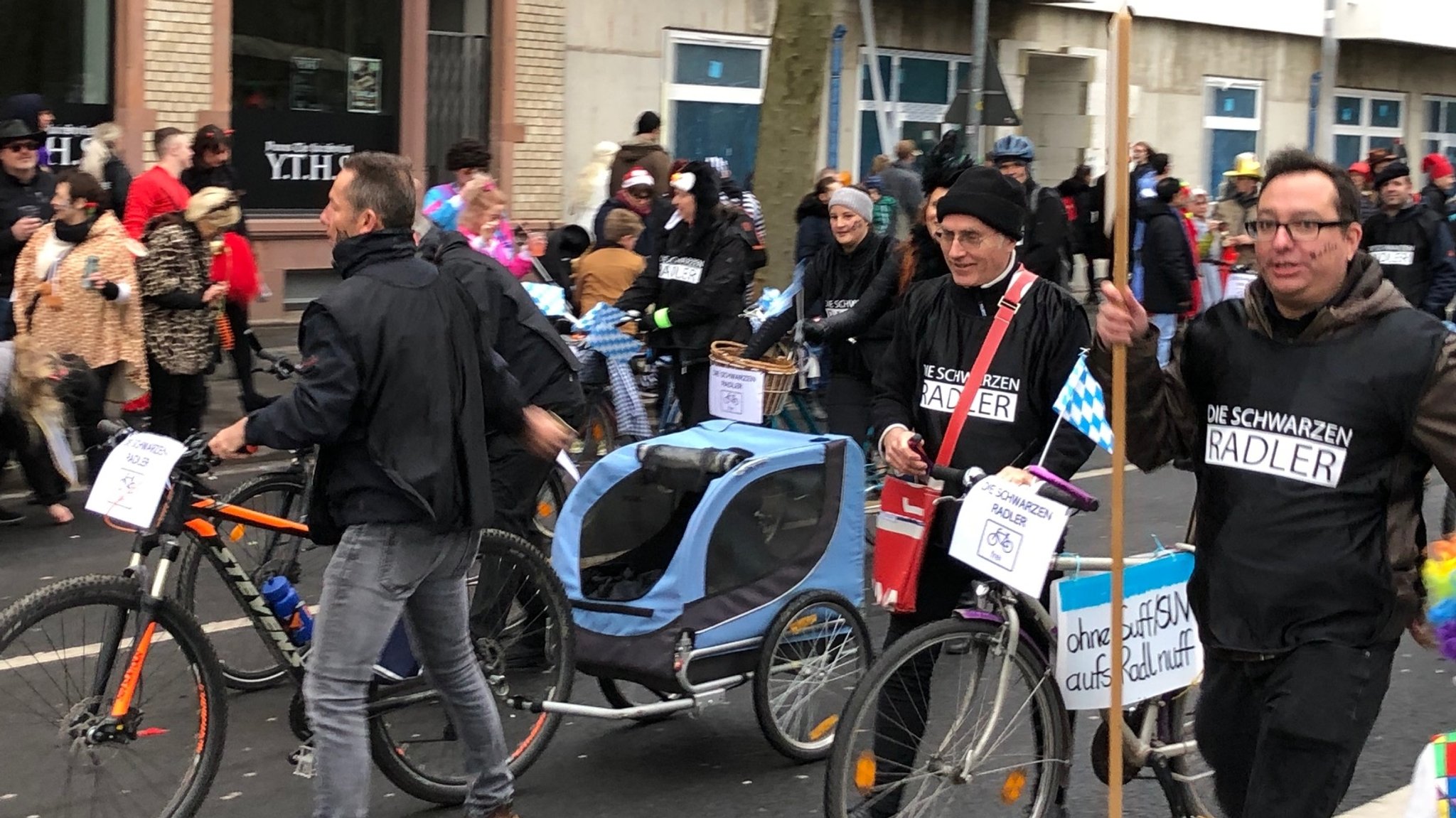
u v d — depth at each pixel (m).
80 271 8.41
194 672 4.34
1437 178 15.67
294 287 15.14
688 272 7.47
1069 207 14.89
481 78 16.45
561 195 16.97
